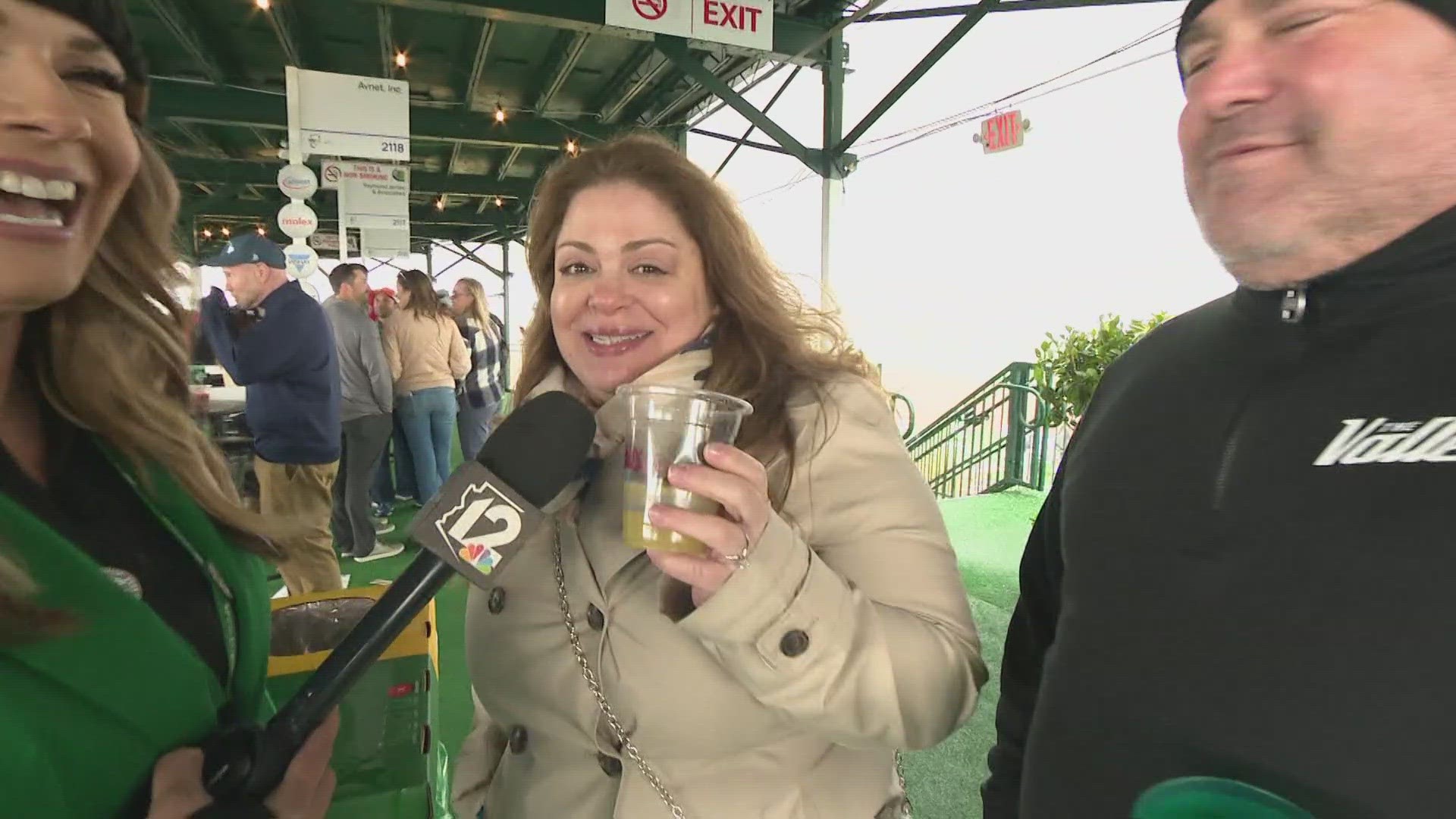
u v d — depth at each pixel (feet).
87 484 2.89
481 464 2.87
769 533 2.95
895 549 3.51
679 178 4.11
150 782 2.49
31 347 2.86
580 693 3.69
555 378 4.65
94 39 2.50
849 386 3.94
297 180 21.83
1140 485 2.72
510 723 4.08
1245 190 2.38
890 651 3.12
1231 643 2.28
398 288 18.65
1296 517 2.23
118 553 2.79
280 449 11.50
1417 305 2.17
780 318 4.15
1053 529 3.38
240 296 11.35
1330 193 2.22
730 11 15.57
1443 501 1.98
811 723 3.15
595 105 35.60
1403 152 2.12
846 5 21.43
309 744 2.96
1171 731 2.38
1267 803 1.90
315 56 29.27
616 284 4.02
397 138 23.16
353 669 2.68
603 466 3.74
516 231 65.98
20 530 2.25
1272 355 2.48
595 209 4.10
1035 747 2.84
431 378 18.80
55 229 2.39
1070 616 2.84
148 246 3.14
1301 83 2.23
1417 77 2.08
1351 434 2.19
